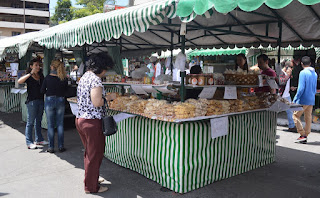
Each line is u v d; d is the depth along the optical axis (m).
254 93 5.06
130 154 4.50
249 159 4.61
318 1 2.00
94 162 3.66
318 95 8.57
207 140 3.79
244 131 4.40
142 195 3.69
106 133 3.47
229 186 3.98
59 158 5.29
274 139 5.16
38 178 4.29
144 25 3.21
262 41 6.22
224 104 3.85
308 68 6.20
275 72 5.26
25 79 5.59
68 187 3.96
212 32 6.23
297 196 3.71
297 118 6.48
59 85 5.48
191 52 13.70
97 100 3.39
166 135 3.73
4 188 3.89
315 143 6.50
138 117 4.25
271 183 4.14
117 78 5.93
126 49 9.59
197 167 3.75
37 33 7.76
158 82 4.68
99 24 3.94
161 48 8.23
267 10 4.45
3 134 7.27
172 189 3.77
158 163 3.92
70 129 8.04
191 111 3.47
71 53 11.35
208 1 2.63
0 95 11.01
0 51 7.96
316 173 4.59
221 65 11.48
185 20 2.92
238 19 5.07
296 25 4.73
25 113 8.74
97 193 3.75
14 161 5.09
